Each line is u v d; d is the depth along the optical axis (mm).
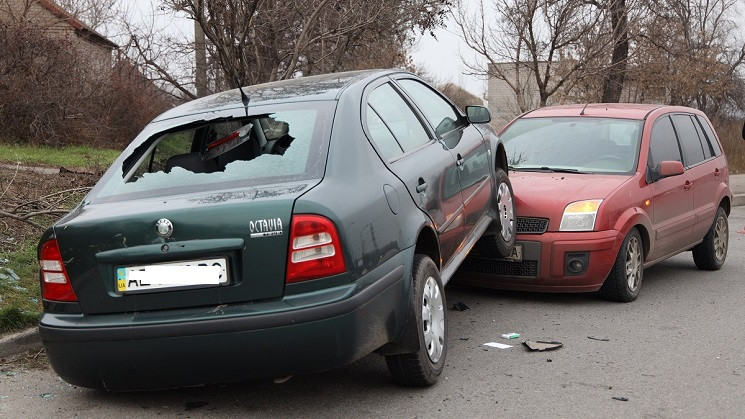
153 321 4105
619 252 7227
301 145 4645
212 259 4133
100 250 4211
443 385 5078
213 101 5449
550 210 7152
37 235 8141
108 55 21109
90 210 4492
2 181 10430
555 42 16516
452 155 5867
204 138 5352
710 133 9719
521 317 6879
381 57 16766
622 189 7395
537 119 8789
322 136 4664
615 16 17156
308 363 4113
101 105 20578
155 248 4145
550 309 7160
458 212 5770
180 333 4062
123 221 4184
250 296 4109
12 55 18422
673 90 28188
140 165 4895
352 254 4184
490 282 7398
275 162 4574
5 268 6844
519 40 16641
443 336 5160
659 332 6395
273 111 4980
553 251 7074
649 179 7801
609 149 8047
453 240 5664
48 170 12992
